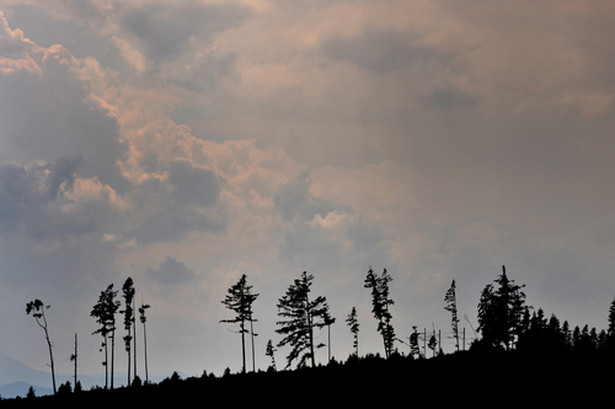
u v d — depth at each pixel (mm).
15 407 98625
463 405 75375
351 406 80125
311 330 116812
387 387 86938
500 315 115875
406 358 109312
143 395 97625
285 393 89938
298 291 117375
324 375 99625
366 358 111375
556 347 102938
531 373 86375
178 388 100500
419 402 78438
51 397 106250
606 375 82562
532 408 72312
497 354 102625
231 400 89000
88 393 105000
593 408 71062
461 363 96938
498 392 79188
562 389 78188
